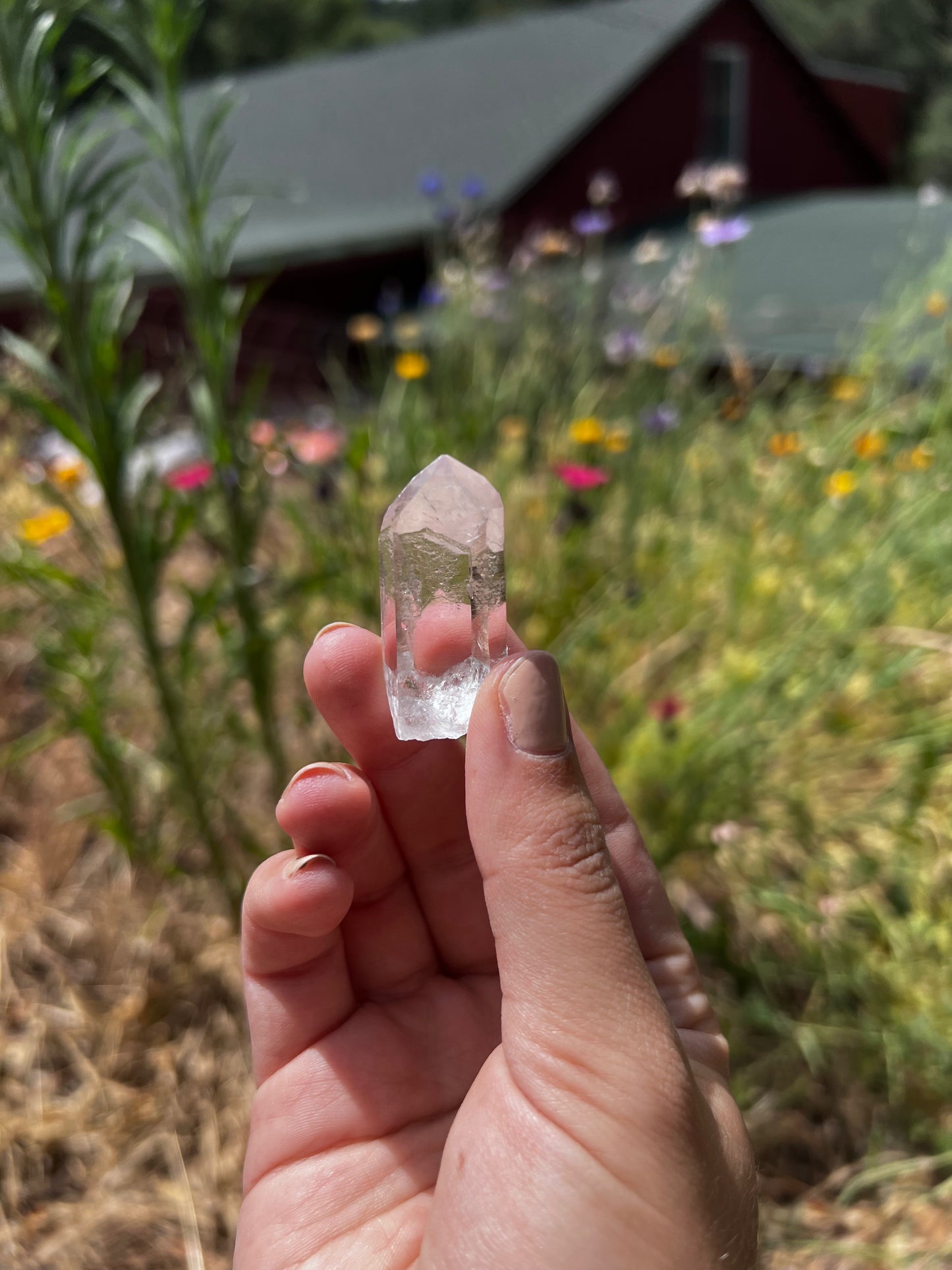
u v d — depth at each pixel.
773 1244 0.27
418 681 0.16
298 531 0.42
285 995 0.20
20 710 0.42
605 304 0.69
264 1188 0.19
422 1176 0.19
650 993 0.14
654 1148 0.14
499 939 0.15
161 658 0.28
